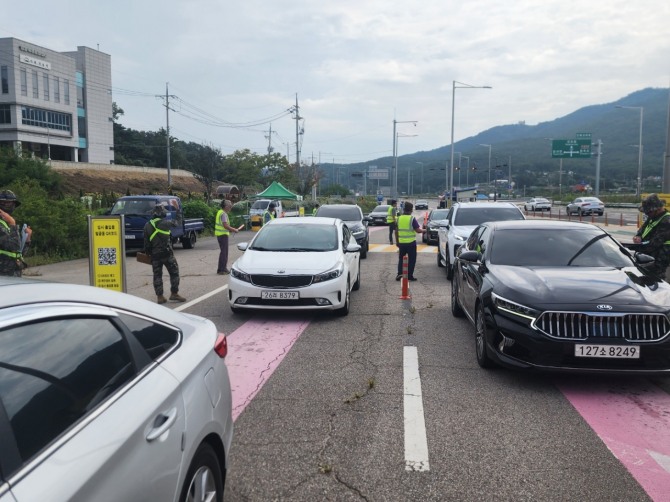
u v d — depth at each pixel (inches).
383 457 157.6
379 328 311.7
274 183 1560.0
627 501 135.3
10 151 1782.7
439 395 206.1
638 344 197.5
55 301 90.8
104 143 3814.0
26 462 70.1
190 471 102.3
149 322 112.6
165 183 3120.1
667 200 515.8
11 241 286.0
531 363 204.7
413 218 488.4
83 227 687.1
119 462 80.7
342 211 720.3
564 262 257.0
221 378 125.0
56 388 80.9
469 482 143.9
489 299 226.4
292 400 201.3
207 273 548.4
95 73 3708.2
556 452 160.9
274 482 143.8
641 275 235.8
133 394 92.5
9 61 3004.4
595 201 1945.1
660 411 192.1
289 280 322.3
